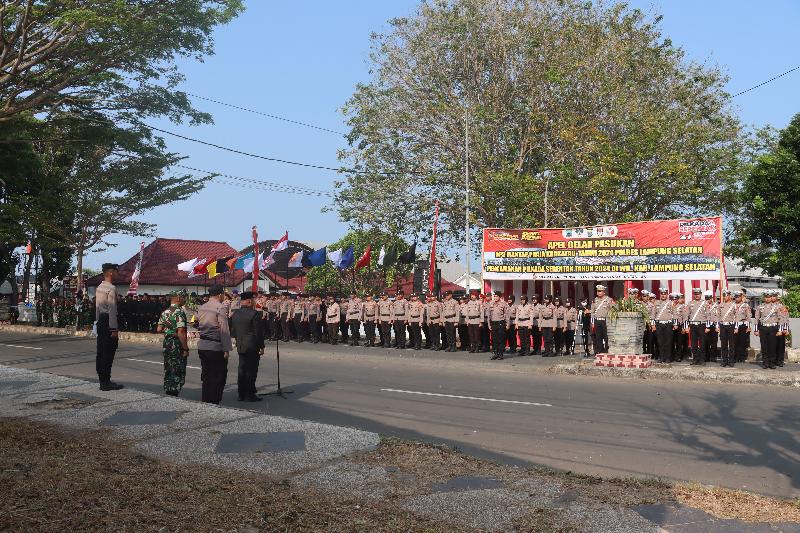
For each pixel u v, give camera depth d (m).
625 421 10.67
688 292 21.72
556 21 33.25
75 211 37.66
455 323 24.08
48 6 20.81
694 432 9.80
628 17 32.75
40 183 37.34
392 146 34.12
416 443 7.79
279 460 6.97
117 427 8.75
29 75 23.41
